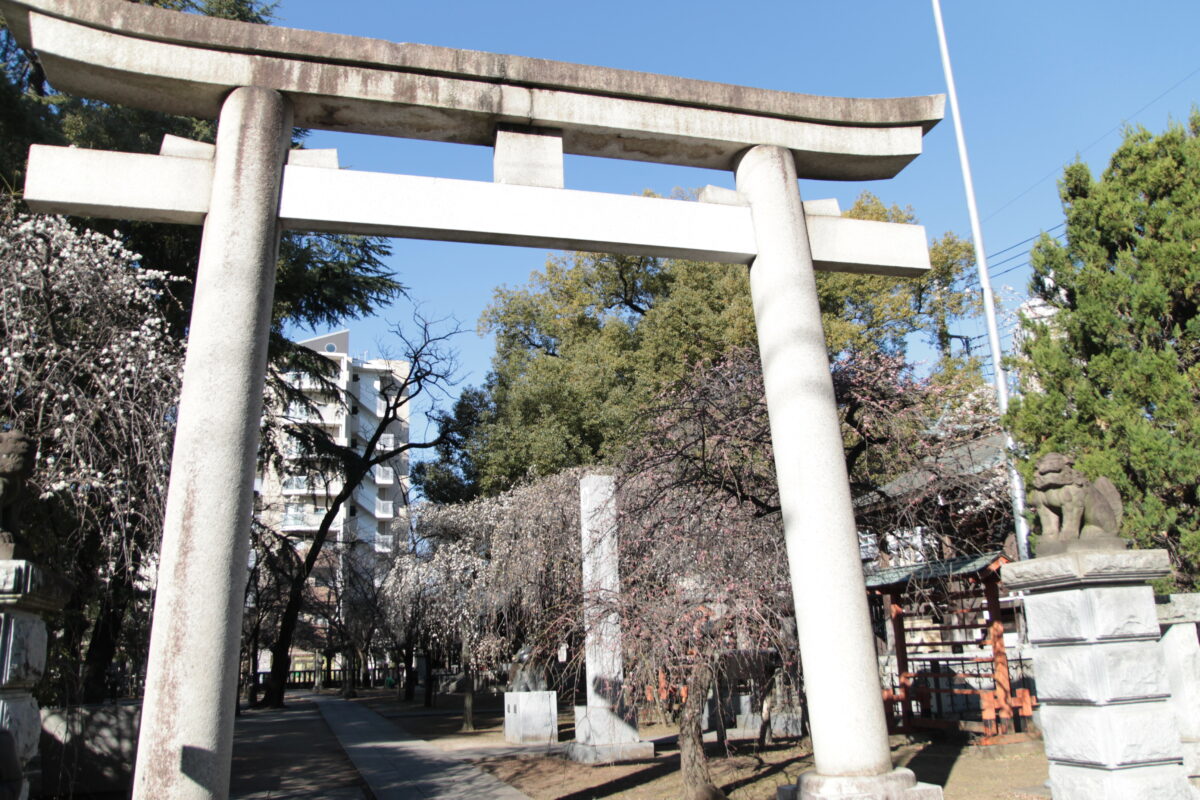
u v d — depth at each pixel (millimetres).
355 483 20953
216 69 6289
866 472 12102
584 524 12414
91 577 10281
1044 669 6316
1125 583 6035
